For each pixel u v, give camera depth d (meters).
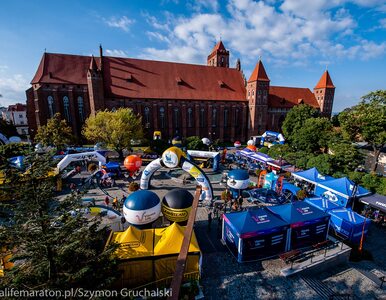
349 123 39.47
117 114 42.94
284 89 74.75
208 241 17.98
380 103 38.00
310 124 45.81
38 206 7.86
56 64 52.47
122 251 13.05
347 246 16.95
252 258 15.79
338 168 31.83
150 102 57.28
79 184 30.31
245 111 67.44
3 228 7.82
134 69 59.03
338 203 23.23
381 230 20.64
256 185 30.25
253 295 12.89
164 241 13.84
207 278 14.09
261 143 59.06
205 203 24.45
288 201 25.22
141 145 51.12
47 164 8.13
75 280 8.09
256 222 16.16
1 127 60.56
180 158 24.94
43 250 8.22
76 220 8.69
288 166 35.78
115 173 32.78
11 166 8.00
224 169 39.00
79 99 53.38
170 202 18.56
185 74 63.84
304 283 13.94
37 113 49.34
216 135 66.25
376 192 25.89
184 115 61.03
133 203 17.39
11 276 7.88
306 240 17.44
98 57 56.66
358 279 14.84
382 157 39.97
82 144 54.94
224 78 67.81
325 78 74.56
